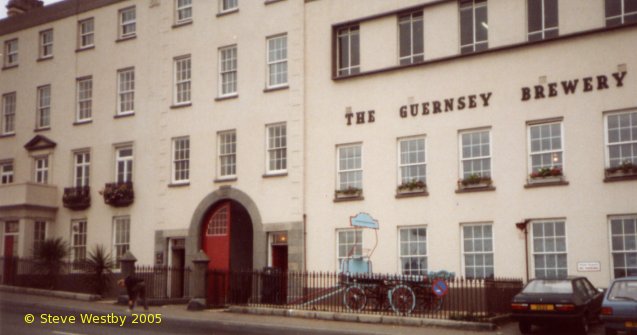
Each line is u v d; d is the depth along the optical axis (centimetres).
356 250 2798
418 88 2719
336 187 2883
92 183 3634
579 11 2409
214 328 2005
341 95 2911
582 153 2355
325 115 2945
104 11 3725
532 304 1892
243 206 3173
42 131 3884
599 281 2278
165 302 2888
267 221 3039
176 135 3384
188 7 3453
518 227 2430
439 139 2647
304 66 3025
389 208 2733
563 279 1959
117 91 3625
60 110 3825
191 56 3391
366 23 2888
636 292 1762
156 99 3472
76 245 3650
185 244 3281
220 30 3306
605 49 2344
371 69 2847
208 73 3322
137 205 3456
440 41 2689
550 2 2488
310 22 3033
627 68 2300
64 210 3706
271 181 3053
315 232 2903
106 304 2777
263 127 3116
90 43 3788
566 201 2364
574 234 2339
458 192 2580
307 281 2883
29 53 4006
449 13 2680
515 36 2528
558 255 2366
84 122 3709
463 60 2623
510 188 2475
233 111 3219
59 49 3881
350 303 2398
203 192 3256
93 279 3064
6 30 4125
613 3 2366
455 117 2619
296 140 3000
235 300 2805
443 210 2605
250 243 3291
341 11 2947
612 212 2283
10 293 3125
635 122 2283
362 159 2828
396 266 2688
